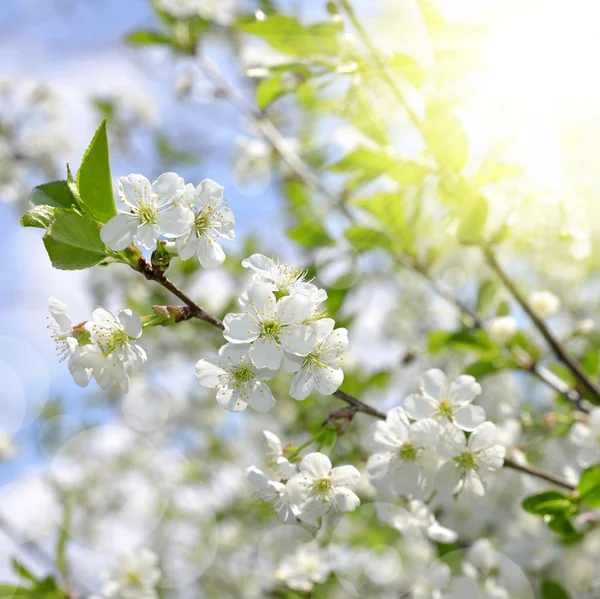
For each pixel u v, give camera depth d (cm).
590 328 57
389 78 48
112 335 41
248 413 85
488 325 59
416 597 58
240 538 91
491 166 48
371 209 56
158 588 89
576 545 63
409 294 85
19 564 56
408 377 79
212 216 41
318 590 61
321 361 42
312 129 75
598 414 48
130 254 41
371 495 65
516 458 54
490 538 66
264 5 57
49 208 40
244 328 40
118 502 94
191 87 74
